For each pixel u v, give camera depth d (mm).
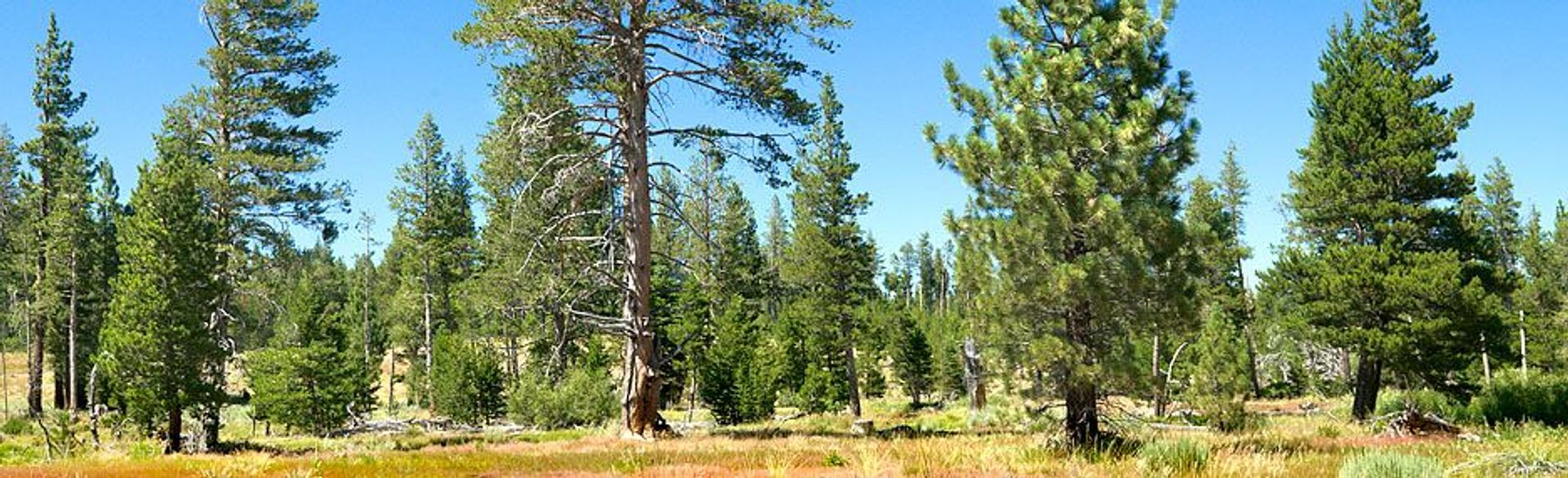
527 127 21312
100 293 45219
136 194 24062
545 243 24844
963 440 18391
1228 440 17672
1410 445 17297
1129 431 19375
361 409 42094
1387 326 27812
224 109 28906
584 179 22047
